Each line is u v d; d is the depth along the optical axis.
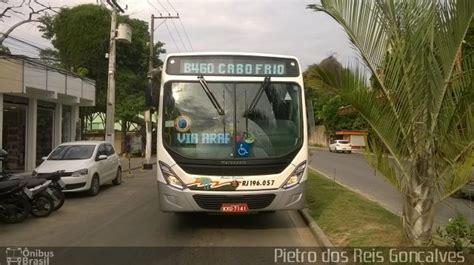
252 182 8.53
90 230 9.55
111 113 23.97
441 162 6.82
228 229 9.57
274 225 10.00
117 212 11.86
